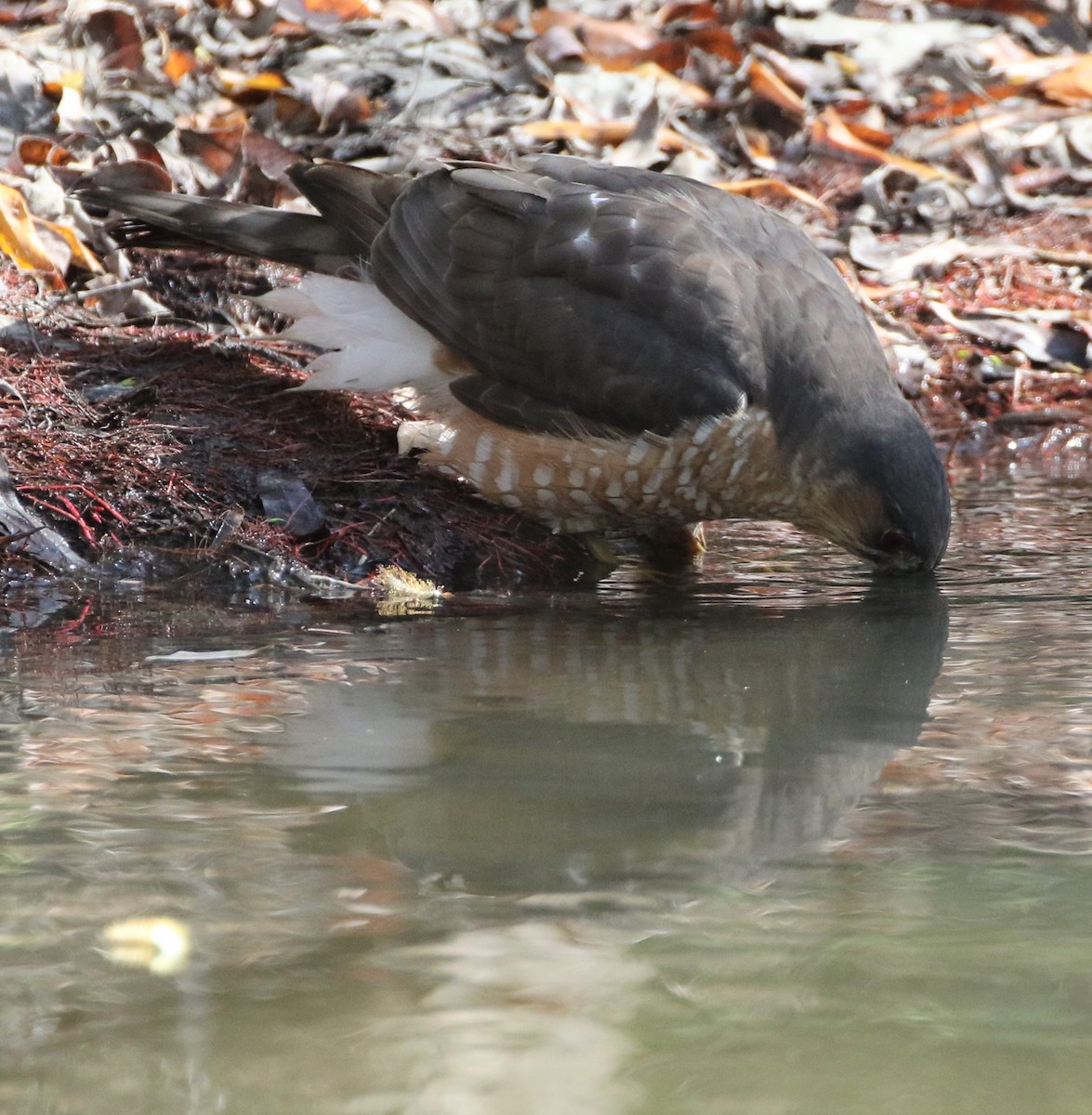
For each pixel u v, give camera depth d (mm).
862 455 8922
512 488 9406
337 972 4047
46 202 12188
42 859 4723
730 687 6668
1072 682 6715
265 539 9039
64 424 9641
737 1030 3783
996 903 4445
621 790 5340
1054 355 13742
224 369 10695
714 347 8828
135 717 6145
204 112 14023
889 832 4992
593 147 14961
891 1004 3893
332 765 5582
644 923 4324
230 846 4832
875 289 14492
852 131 16125
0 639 7477
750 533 10438
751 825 4988
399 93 14984
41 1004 3900
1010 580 8867
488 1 16312
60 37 13867
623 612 8250
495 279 9148
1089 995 3930
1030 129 17047
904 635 7645
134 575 8828
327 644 7441
